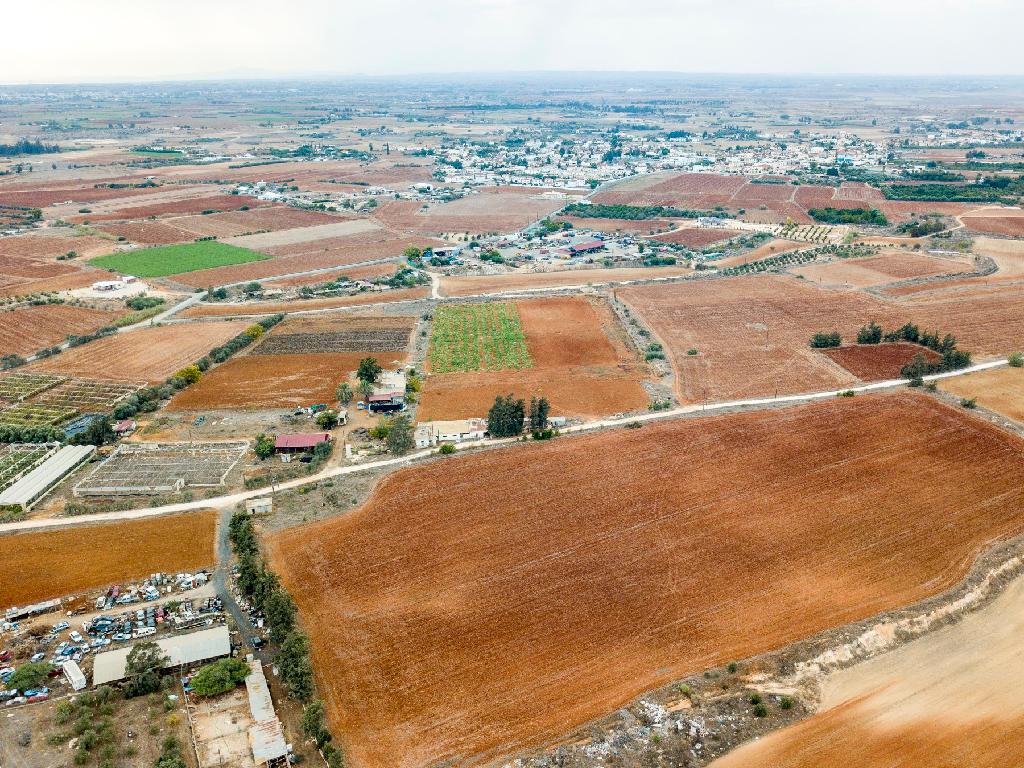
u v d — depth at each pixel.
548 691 76.75
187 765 69.25
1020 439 125.06
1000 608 88.06
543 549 98.81
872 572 93.62
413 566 95.81
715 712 73.88
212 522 107.00
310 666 79.06
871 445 124.25
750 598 89.38
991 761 68.88
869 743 70.69
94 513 109.81
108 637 85.44
